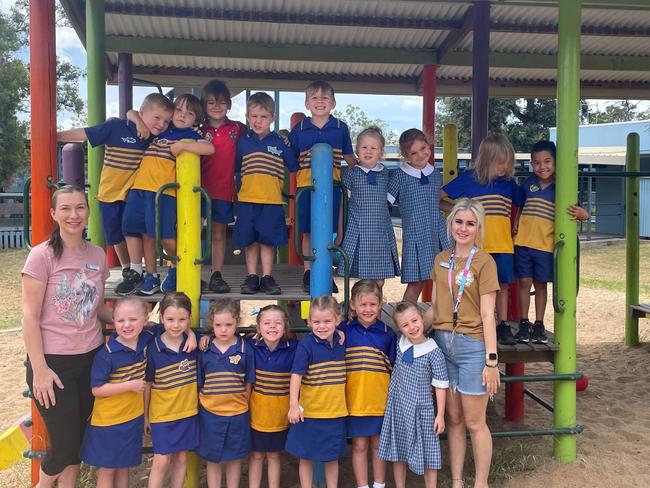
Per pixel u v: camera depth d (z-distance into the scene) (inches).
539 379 160.2
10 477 167.3
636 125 995.3
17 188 1018.7
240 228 159.6
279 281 174.2
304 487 142.2
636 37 271.9
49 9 145.7
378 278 163.6
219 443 135.5
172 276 153.5
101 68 218.1
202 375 136.6
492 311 136.9
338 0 235.1
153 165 150.4
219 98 161.8
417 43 282.5
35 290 124.5
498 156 163.6
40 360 125.2
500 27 258.5
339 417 137.7
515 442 183.9
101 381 128.6
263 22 249.4
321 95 164.1
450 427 146.1
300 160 167.0
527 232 169.0
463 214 137.3
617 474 160.6
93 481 157.8
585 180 924.6
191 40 274.2
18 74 957.8
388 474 166.1
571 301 162.7
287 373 140.3
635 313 306.0
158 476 133.6
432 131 254.7
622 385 248.1
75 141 152.2
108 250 207.6
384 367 142.0
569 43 159.5
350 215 164.1
